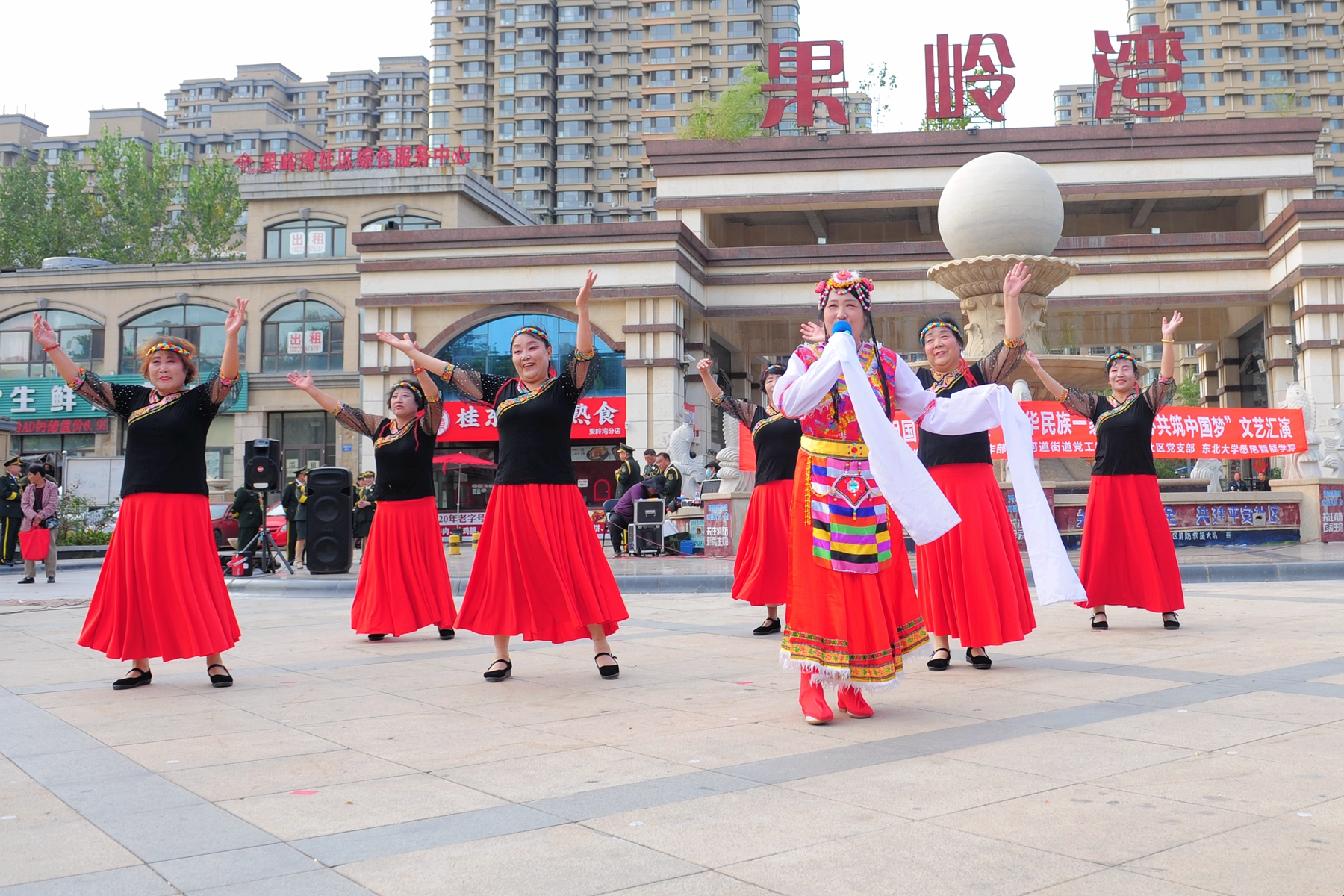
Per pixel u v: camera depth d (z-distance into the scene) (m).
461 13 82.94
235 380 5.30
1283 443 14.48
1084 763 3.24
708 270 27.64
